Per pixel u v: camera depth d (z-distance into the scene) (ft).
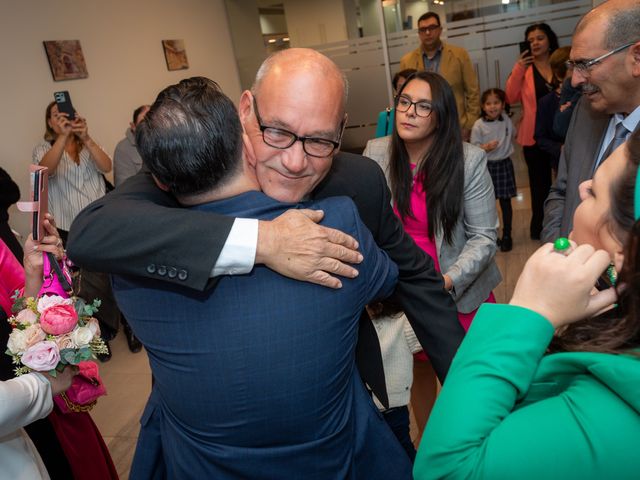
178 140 2.73
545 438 2.05
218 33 21.97
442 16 19.10
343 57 21.06
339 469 3.08
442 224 6.37
